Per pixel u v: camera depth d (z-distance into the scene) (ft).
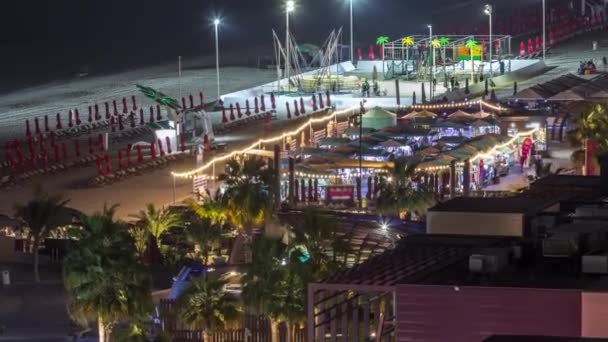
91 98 652.07
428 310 134.51
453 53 651.66
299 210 310.24
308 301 146.00
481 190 351.46
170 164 437.17
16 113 616.80
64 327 241.55
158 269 291.17
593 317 129.29
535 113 459.32
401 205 307.78
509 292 132.05
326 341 152.05
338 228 240.73
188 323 208.03
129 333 208.74
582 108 432.66
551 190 222.89
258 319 217.36
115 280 206.59
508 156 396.78
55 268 300.81
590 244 152.76
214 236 296.92
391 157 364.17
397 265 153.48
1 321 247.70
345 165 357.20
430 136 416.05
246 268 210.18
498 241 169.07
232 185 295.28
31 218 296.92
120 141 513.45
